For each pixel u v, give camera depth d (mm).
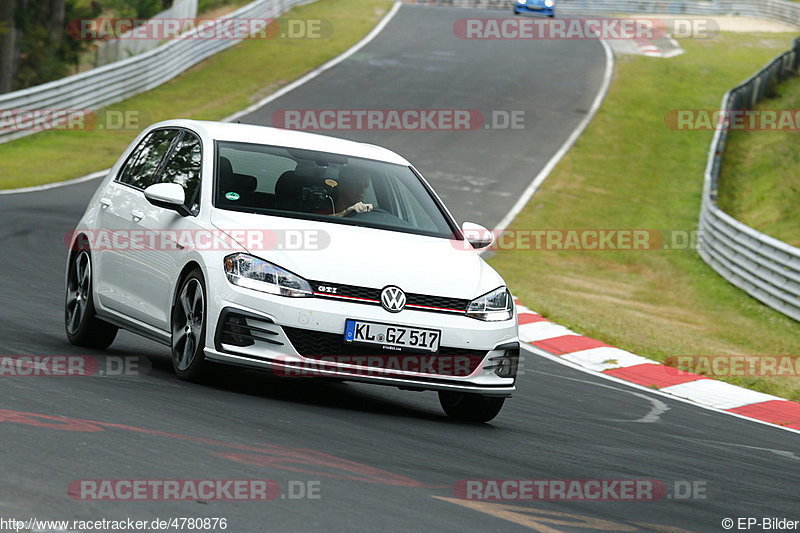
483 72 129625
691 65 143375
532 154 97000
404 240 25641
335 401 25250
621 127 109688
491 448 22000
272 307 23016
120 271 27391
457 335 23969
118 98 103250
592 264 66312
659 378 37906
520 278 58906
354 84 118375
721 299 60000
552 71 133375
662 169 95875
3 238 49406
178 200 25234
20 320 31641
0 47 110000
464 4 182500
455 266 25234
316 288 23297
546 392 32094
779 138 100500
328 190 26391
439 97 116000
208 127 27750
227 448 17766
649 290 61250
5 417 17656
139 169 28844
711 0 199875
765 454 26609
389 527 14422
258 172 26203
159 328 25609
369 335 23250
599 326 46781
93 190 70625
